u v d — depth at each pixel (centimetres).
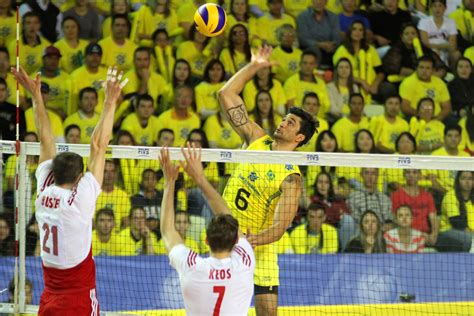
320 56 4881
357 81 4844
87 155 2605
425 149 4812
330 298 3338
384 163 2438
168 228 1886
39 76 2114
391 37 4972
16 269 2714
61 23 4550
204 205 4050
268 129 4588
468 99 4969
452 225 4338
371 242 4053
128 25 4625
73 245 1975
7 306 2730
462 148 4884
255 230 2606
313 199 4194
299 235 4016
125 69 4584
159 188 4081
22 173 2672
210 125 4528
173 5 4741
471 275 3662
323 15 4903
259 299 2586
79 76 4475
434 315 3206
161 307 3134
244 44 4731
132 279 3412
